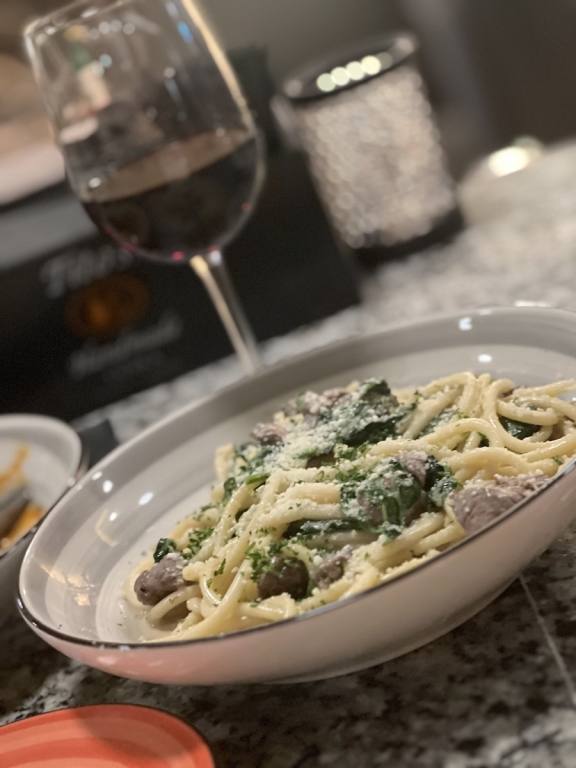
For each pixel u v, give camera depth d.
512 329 0.67
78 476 0.74
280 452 0.63
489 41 2.06
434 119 1.24
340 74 1.21
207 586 0.56
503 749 0.43
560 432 0.60
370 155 1.19
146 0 0.78
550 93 2.11
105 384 1.10
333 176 1.20
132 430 1.01
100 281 1.07
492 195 1.35
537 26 2.06
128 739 0.49
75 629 0.57
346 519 0.54
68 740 0.51
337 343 0.75
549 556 0.55
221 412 0.74
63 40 0.79
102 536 0.66
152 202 0.77
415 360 0.71
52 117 0.80
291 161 1.07
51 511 0.65
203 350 1.10
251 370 0.89
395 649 0.50
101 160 0.77
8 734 0.52
